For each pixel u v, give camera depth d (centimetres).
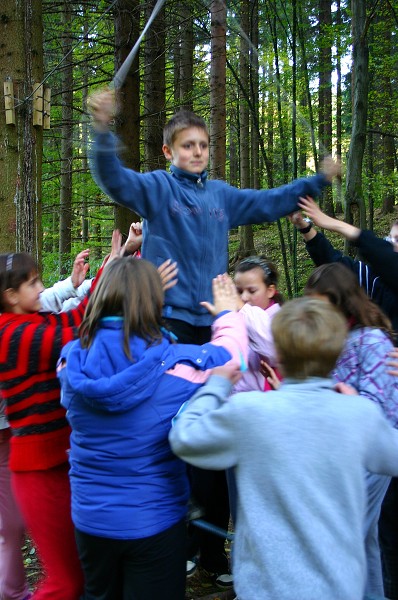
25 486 215
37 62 420
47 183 991
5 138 412
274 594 142
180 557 186
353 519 145
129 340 177
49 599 216
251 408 153
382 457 156
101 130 209
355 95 444
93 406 173
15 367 213
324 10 1221
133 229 267
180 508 187
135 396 172
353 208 443
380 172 1184
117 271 184
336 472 146
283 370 164
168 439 180
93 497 178
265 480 148
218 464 158
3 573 257
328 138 1194
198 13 707
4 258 226
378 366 202
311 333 157
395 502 232
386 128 1158
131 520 175
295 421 149
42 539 218
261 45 833
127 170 227
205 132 245
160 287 189
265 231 1733
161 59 730
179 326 234
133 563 180
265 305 266
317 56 983
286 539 144
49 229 1452
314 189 264
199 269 239
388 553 236
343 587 139
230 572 280
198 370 187
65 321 228
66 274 993
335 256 282
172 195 236
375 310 219
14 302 225
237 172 1936
